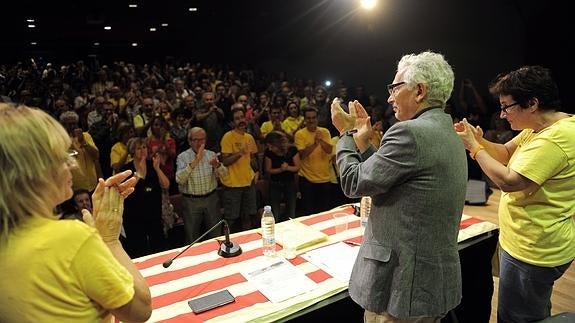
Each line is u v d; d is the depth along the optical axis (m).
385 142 1.14
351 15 8.13
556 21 4.97
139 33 14.35
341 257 1.83
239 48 12.44
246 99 6.43
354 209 2.42
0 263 0.72
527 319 1.65
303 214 4.13
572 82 4.88
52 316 0.72
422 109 1.20
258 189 4.20
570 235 1.55
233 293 1.58
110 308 0.78
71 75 10.56
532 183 1.47
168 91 7.48
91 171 3.48
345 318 1.66
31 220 0.74
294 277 1.68
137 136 3.60
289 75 10.53
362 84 8.23
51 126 0.75
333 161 4.05
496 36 5.79
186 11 10.76
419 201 1.12
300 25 9.68
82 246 0.74
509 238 1.63
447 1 6.36
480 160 1.55
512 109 1.56
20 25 12.03
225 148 3.67
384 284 1.19
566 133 1.44
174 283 1.65
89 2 9.25
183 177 3.19
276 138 3.78
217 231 3.40
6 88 9.02
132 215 3.11
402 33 7.18
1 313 0.72
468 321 2.24
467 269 2.15
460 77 6.39
